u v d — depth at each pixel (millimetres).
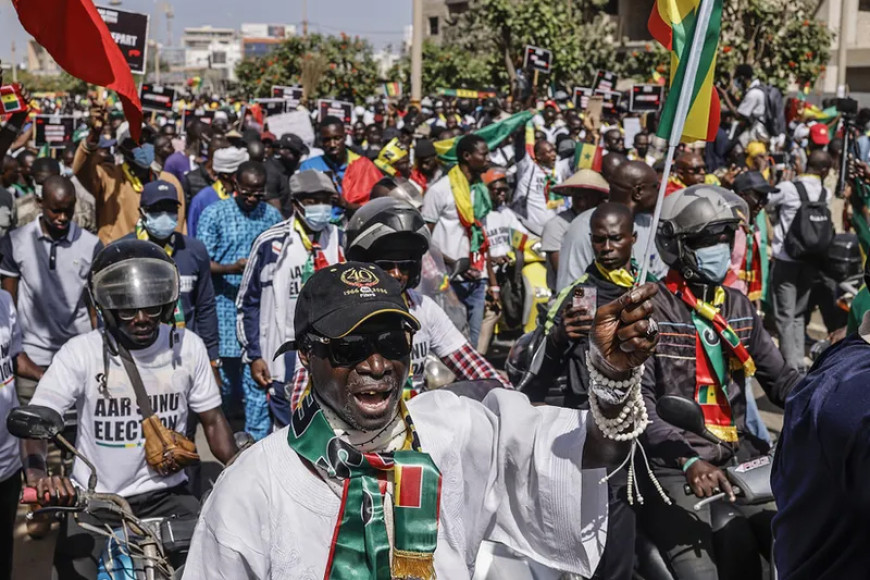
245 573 2338
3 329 4742
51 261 6617
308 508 2338
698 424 3697
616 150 14812
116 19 8844
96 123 8477
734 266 7996
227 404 8219
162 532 3688
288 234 6031
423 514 2350
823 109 22125
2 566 4852
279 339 6016
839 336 5266
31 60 76688
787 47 21719
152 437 4117
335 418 2457
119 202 8641
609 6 34844
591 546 2570
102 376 4121
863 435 2174
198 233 7875
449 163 10852
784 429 2451
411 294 4828
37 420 3467
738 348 4219
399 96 28609
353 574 2305
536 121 17375
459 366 4922
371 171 8578
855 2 36312
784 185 9227
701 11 2695
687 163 8234
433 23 47031
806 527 2359
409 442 2492
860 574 2262
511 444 2609
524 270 9508
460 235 8484
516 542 2676
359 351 2377
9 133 7508
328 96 27828
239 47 134250
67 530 3896
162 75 77188
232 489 2352
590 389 2465
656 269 6402
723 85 19969
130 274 4039
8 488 4789
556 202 11664
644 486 4039
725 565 4004
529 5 24469
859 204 6207
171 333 4242
